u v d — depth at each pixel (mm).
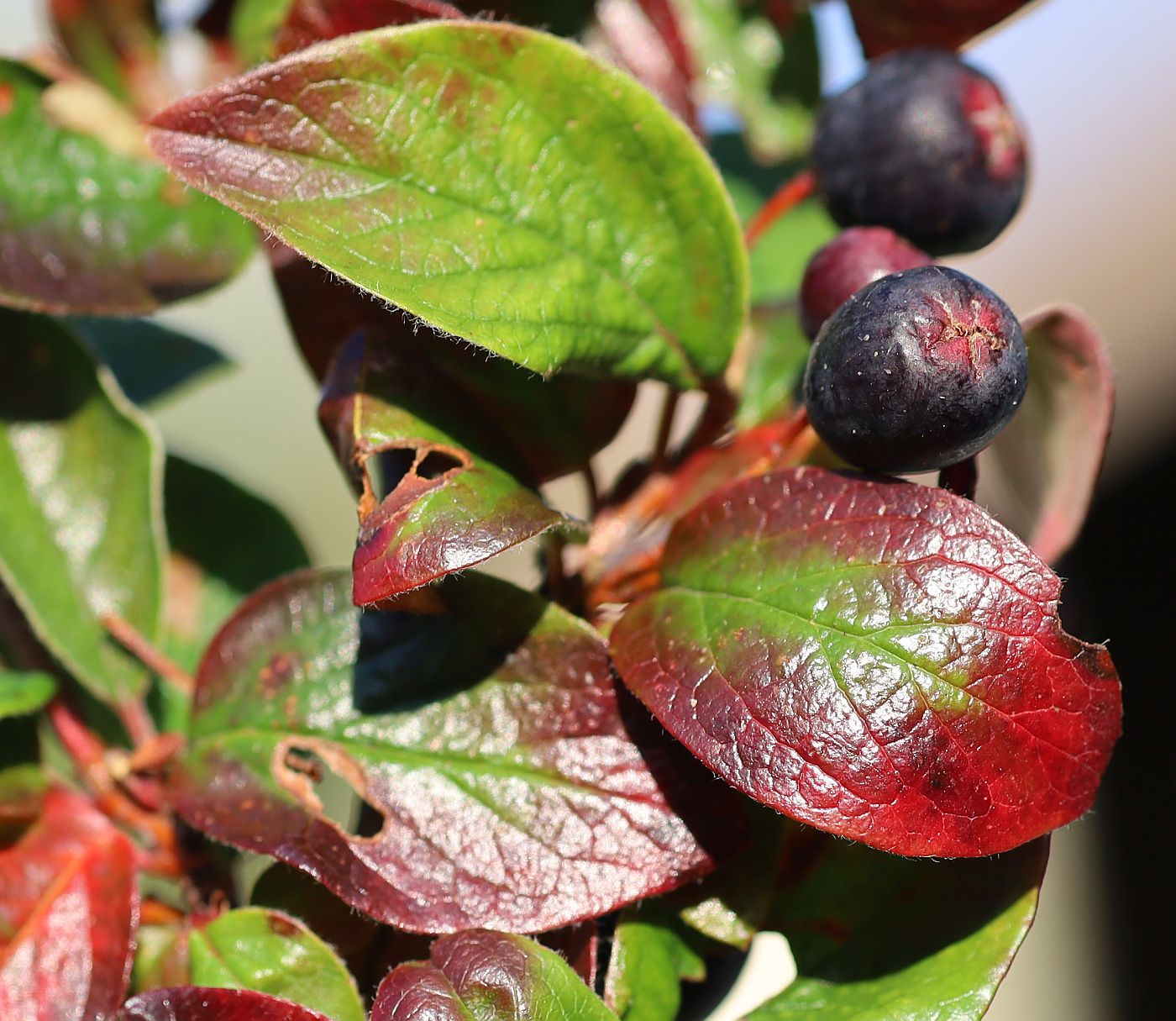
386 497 130
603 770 133
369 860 132
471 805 133
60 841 143
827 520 131
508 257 133
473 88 133
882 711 127
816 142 150
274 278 140
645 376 140
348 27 141
